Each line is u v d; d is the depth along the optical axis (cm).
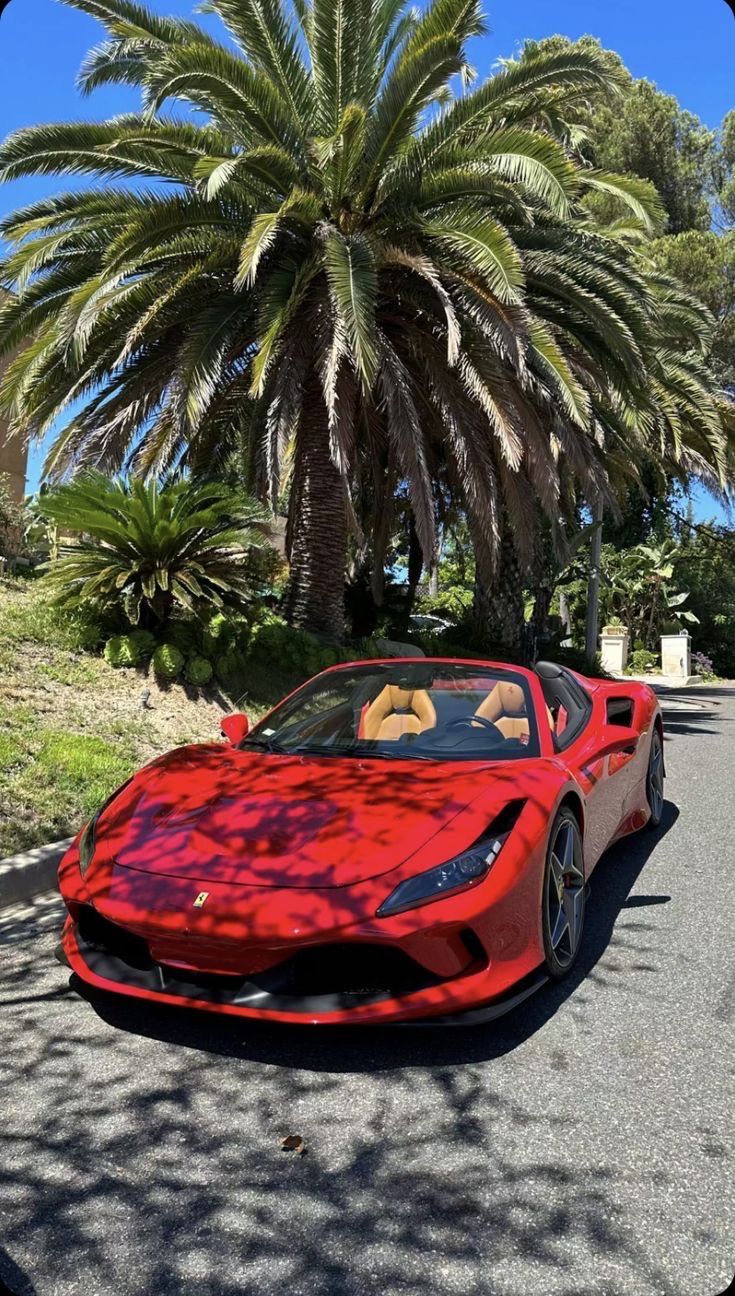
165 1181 220
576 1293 182
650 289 1115
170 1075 271
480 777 338
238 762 377
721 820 621
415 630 1703
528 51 961
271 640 965
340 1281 186
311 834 299
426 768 354
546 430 1130
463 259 957
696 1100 256
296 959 270
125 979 291
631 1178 220
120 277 882
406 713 417
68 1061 279
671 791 741
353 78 994
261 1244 197
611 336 1028
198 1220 205
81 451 1077
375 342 935
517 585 1705
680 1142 235
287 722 430
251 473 1153
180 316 1039
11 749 593
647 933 392
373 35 1018
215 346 948
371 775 345
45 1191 216
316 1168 225
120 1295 182
